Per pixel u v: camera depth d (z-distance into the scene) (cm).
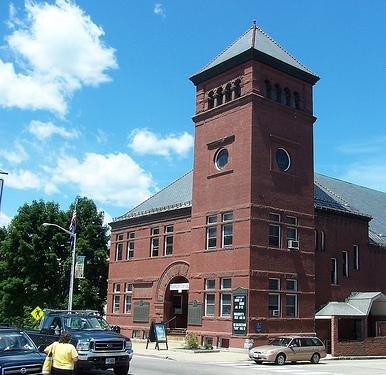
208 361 3020
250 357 3027
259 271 3647
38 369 1499
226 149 3997
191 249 4128
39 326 2192
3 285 5625
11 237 5766
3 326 1778
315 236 4228
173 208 4512
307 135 4175
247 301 3553
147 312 4631
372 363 3338
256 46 3953
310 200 4091
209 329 3803
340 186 5416
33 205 5931
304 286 3900
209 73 4222
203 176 4138
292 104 4131
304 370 2672
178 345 3909
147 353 3362
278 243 3825
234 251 3741
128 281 4944
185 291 4450
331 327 3859
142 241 4875
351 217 4556
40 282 5750
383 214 5403
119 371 1973
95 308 5956
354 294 4359
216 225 3938
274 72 4044
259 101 3884
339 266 4366
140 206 5241
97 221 6309
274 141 3934
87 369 1922
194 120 4319
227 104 4022
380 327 4188
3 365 1446
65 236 5941
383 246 4778
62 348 1447
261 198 3762
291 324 3753
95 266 6116
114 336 1952
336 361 3475
